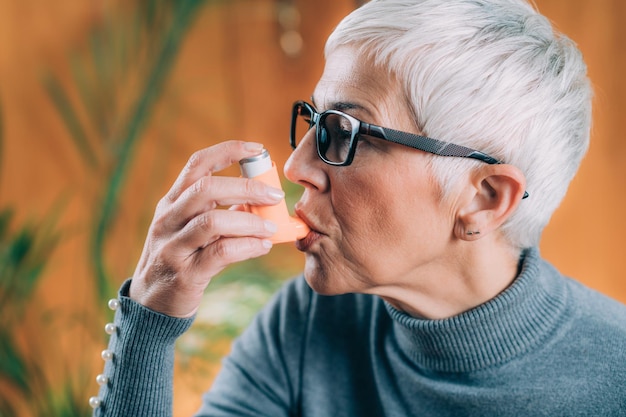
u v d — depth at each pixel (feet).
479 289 3.20
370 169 2.93
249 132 9.55
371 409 3.68
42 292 9.34
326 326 3.84
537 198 3.10
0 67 9.09
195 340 6.84
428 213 2.97
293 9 9.02
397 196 2.93
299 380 3.83
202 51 9.40
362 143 2.94
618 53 7.49
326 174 3.06
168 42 7.57
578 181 7.75
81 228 9.37
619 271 7.86
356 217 3.00
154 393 3.25
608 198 7.74
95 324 7.39
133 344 3.21
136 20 8.76
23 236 7.23
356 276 3.14
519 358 3.22
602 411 3.10
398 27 2.83
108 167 8.75
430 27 2.81
